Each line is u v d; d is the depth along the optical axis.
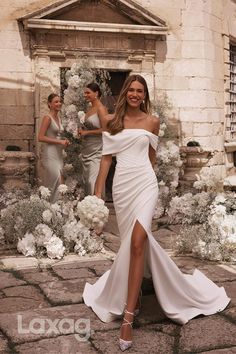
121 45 9.08
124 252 3.38
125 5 8.81
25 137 8.75
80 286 4.35
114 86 9.42
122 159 3.54
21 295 4.14
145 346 3.15
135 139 3.54
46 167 6.63
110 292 3.54
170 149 7.91
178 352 3.07
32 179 8.60
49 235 5.48
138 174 3.46
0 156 7.85
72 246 5.68
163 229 6.98
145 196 3.41
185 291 3.61
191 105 9.64
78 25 8.58
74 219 6.04
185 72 9.59
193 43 9.62
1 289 4.31
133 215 3.38
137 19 9.02
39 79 8.60
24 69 8.66
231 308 3.78
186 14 9.56
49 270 4.92
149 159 3.76
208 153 9.21
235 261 5.19
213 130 9.94
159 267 3.41
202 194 6.60
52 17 8.58
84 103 7.34
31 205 5.96
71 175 7.56
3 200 7.39
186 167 9.16
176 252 5.57
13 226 6.00
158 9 9.41
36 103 8.65
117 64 9.09
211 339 3.24
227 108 10.47
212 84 9.89
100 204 3.59
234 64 11.09
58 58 8.73
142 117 3.69
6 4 8.50
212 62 9.88
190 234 5.64
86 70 7.61
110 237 6.45
